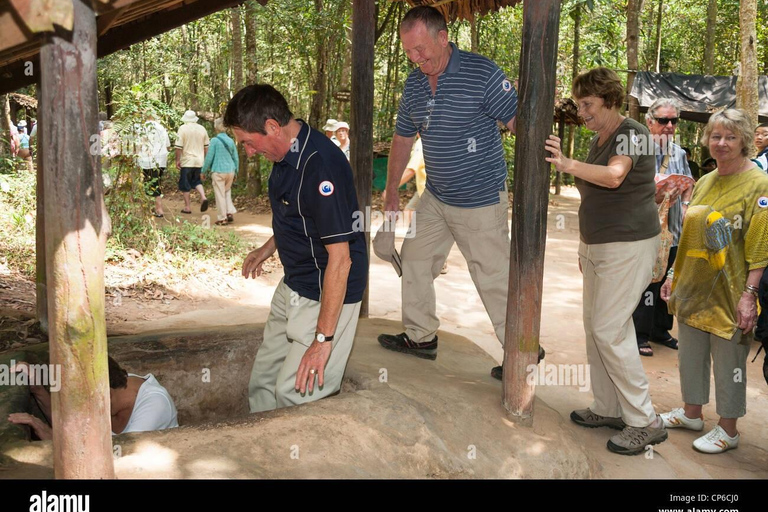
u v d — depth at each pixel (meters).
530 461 3.27
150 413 3.10
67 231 2.03
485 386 3.92
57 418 2.17
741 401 3.90
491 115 3.75
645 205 3.53
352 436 2.98
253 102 2.91
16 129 14.02
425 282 4.28
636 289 3.54
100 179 2.10
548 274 8.11
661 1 17.92
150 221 8.22
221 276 7.39
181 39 21.22
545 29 3.21
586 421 3.98
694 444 3.96
